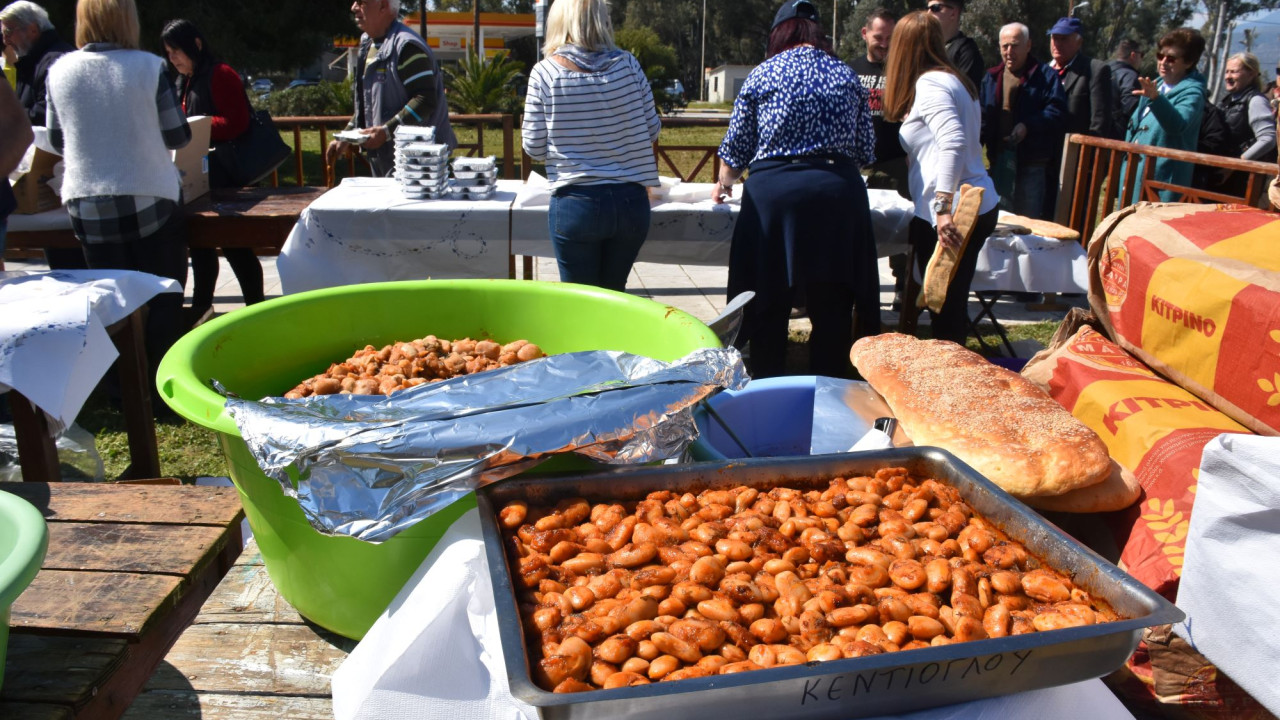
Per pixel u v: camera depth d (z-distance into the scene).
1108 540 1.84
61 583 1.35
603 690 1.01
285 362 2.17
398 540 1.57
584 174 3.26
